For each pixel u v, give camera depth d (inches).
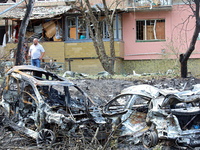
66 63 815.1
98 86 471.2
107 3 832.3
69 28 824.3
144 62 841.5
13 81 297.6
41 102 248.4
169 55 724.0
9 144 247.6
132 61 850.1
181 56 510.6
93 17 615.5
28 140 250.7
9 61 565.9
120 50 805.2
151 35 842.2
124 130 263.0
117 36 812.6
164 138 232.7
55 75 308.8
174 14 816.9
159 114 240.5
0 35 906.1
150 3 795.4
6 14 798.5
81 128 242.5
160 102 245.9
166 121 235.8
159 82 490.6
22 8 858.8
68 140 240.8
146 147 240.5
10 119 285.4
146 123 253.4
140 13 833.5
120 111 270.7
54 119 235.1
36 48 518.3
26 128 264.7
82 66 812.0
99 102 410.6
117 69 800.3
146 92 268.5
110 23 652.1
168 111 237.6
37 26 826.8
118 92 450.0
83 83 480.7
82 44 805.9
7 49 787.4
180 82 483.5
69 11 822.5
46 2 873.5
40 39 827.4
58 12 780.0
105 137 256.8
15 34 823.7
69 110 282.7
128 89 290.8
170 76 535.5
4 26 901.2
